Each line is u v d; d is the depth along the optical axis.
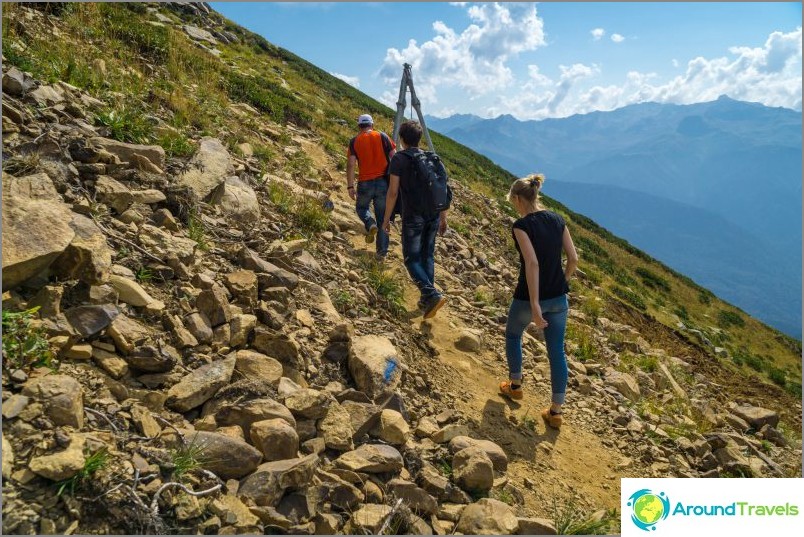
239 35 30.05
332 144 14.09
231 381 3.67
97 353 3.26
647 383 8.61
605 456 5.36
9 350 2.84
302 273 5.84
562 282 5.02
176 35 16.91
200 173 6.09
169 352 3.56
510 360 5.59
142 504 2.47
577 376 7.02
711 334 23.61
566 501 4.30
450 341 6.61
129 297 3.74
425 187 5.98
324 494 3.12
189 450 2.86
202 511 2.64
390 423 3.97
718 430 7.73
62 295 3.40
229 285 4.59
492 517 3.38
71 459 2.43
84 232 3.84
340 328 4.80
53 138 4.73
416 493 3.43
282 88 19.67
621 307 17.34
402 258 8.45
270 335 4.13
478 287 9.38
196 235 5.07
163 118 7.67
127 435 2.86
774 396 13.65
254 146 9.55
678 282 33.31
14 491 2.27
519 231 4.88
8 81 5.28
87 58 8.11
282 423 3.28
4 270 3.03
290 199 7.72
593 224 37.66
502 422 5.20
